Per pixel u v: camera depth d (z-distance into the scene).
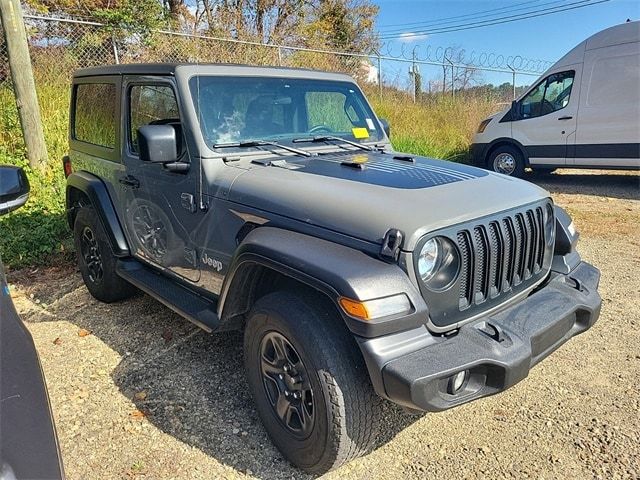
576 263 3.16
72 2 9.82
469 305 2.42
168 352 3.69
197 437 2.81
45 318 4.26
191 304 3.23
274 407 2.63
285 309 2.41
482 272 2.47
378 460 2.65
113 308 4.43
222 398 3.15
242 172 2.99
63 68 9.02
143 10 10.20
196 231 3.19
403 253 2.19
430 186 2.65
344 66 13.16
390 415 2.99
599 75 9.22
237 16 14.05
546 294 2.81
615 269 5.28
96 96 4.18
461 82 15.03
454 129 12.37
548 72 9.86
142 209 3.69
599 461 2.59
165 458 2.66
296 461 2.54
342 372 2.25
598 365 3.45
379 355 2.09
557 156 9.91
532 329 2.46
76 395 3.18
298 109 3.66
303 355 2.34
